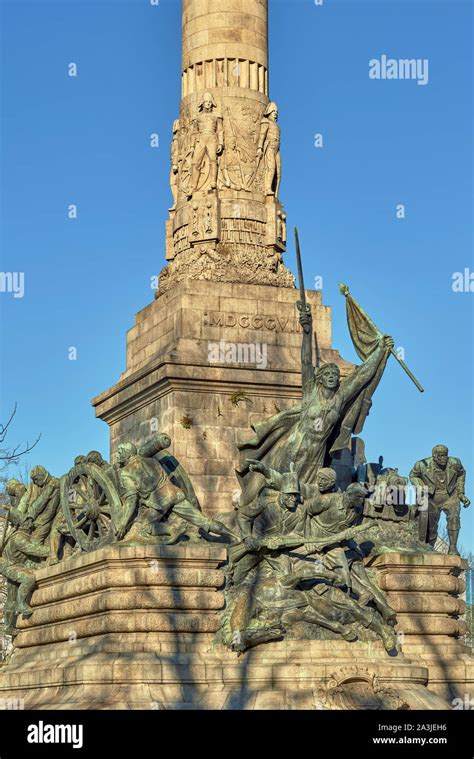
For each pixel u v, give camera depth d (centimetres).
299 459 3934
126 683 3419
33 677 3806
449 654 3844
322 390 3981
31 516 4416
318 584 3656
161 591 3581
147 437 4350
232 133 4603
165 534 3694
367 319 4150
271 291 4416
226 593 3647
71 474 4125
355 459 4441
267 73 4756
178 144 4703
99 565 3716
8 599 4447
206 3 4712
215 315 4312
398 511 4047
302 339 4184
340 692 3453
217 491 4150
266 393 4269
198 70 4684
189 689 3450
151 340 4503
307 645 3588
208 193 4541
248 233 4547
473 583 6638
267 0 4825
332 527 3728
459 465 4219
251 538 3644
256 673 3481
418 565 3872
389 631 3656
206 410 4206
